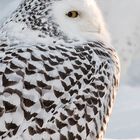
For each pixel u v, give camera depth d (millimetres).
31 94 5547
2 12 13406
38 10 6297
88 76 5930
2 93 5480
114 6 19234
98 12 6762
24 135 5469
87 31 6516
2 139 5406
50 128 5586
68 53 5953
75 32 6355
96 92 5941
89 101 5859
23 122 5484
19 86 5535
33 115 5527
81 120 5773
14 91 5504
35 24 6246
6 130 5422
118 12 19281
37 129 5527
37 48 5863
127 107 15453
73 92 5766
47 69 5699
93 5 6691
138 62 18766
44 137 5551
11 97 5480
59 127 5633
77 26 6430
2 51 5820
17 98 5492
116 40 18828
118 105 15727
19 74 5582
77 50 6086
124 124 13734
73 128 5711
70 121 5699
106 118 6109
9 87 5508
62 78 5734
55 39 6199
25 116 5496
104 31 6766
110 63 6270
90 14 6543
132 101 16141
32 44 6004
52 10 6305
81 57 6004
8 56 5703
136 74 18328
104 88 6023
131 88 17594
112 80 6191
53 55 5840
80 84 5840
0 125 5418
